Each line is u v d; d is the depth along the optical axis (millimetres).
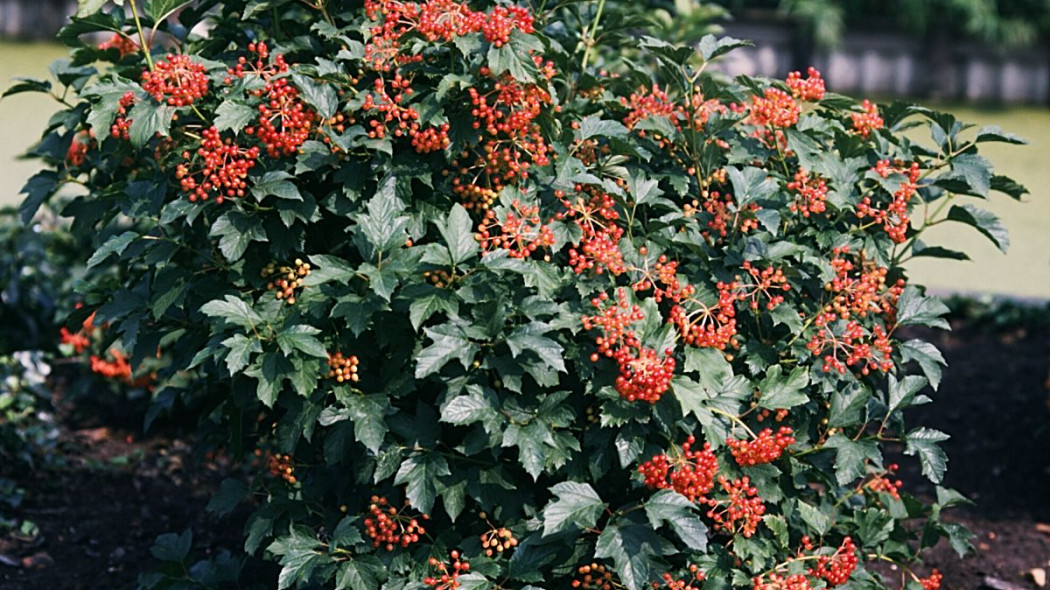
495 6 3777
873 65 17953
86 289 4277
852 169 3955
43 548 5180
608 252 3521
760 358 3703
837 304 3736
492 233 3705
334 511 3879
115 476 5922
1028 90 18016
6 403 6047
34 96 15539
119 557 5164
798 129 3965
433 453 3543
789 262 3877
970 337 8289
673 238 3695
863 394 3785
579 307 3568
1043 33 17812
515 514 3650
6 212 7211
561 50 3955
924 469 3787
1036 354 7926
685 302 3674
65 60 4379
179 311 3953
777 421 3844
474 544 3641
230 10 4125
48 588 4863
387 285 3293
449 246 3379
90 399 6676
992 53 17922
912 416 7082
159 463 6086
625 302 3490
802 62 17766
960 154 4008
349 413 3494
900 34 17844
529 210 3549
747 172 3781
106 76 3998
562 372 3648
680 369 3631
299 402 3635
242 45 4219
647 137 4098
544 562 3541
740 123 4152
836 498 4531
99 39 15922
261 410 4242
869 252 3883
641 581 3361
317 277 3385
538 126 3727
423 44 3588
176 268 3779
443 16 3514
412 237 3641
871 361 3861
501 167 3680
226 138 3615
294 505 3852
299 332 3391
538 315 3494
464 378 3506
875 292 3975
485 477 3559
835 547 4230
